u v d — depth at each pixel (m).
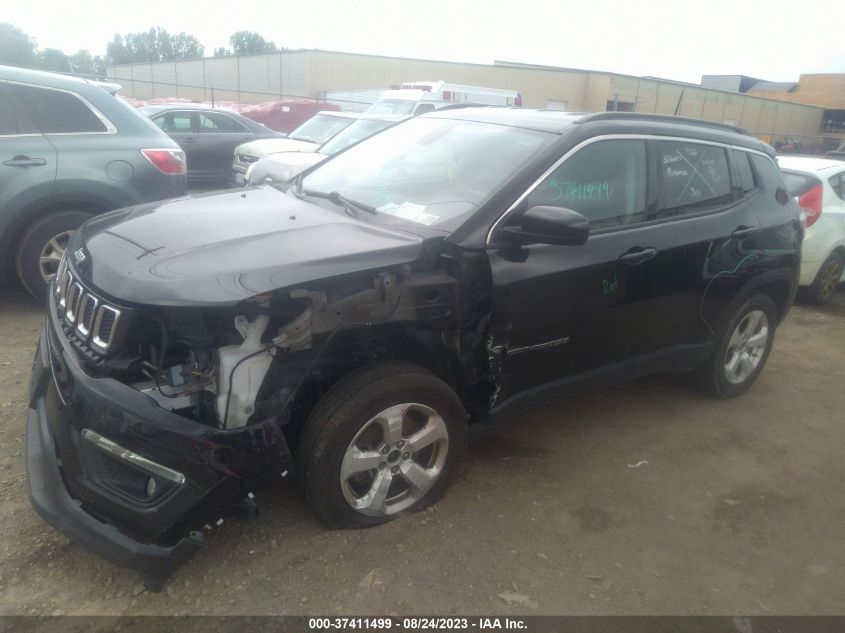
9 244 4.89
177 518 2.36
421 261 2.88
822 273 7.18
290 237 2.85
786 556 3.14
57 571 2.61
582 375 3.61
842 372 5.49
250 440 2.45
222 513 2.47
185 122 12.51
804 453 4.11
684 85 36.59
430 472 3.10
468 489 3.37
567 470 3.65
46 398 2.74
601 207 3.50
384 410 2.80
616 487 3.54
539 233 2.94
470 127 3.85
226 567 2.70
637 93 35.69
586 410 4.41
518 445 3.87
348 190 3.68
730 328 4.38
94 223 3.22
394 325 2.88
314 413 2.73
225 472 2.40
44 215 4.96
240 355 2.49
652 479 3.66
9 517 2.87
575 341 3.45
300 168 7.92
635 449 3.95
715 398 4.71
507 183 3.17
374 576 2.71
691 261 3.87
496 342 3.10
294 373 2.67
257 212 3.29
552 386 3.49
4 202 4.75
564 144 3.37
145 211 3.31
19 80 4.89
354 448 2.78
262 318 2.53
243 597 2.56
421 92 13.34
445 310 2.92
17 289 5.60
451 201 3.21
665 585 2.86
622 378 3.85
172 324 2.47
